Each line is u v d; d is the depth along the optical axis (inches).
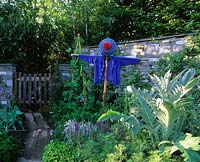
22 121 245.1
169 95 144.0
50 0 335.3
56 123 224.7
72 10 335.3
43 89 306.3
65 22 336.5
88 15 342.0
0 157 163.0
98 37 346.3
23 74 302.0
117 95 258.8
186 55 210.1
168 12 370.0
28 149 187.5
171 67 214.4
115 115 153.4
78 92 267.4
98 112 229.6
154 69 232.2
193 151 126.3
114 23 370.0
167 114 141.2
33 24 318.7
